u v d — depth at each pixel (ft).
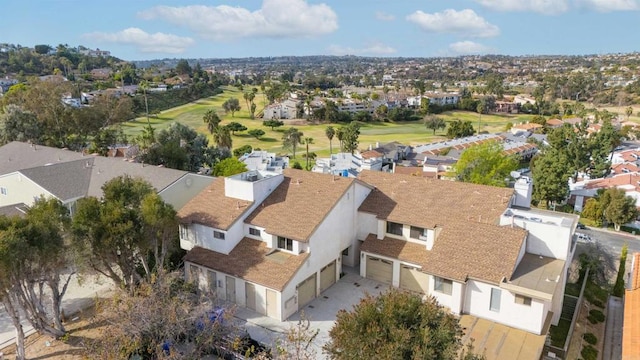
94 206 101.76
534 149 444.96
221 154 278.67
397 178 139.13
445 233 108.99
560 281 103.35
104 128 290.15
